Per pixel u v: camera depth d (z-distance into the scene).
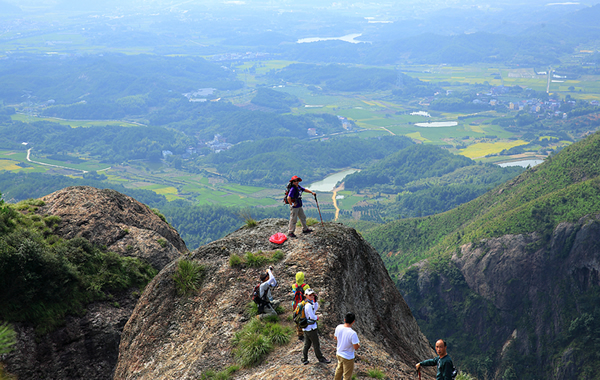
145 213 36.47
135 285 28.64
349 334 10.25
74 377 23.61
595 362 136.12
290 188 19.03
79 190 33.38
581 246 148.50
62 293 24.91
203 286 17.64
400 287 180.62
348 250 18.78
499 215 185.62
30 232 26.94
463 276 170.50
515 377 148.38
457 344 163.62
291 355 12.47
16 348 21.95
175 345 16.03
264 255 18.03
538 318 153.00
